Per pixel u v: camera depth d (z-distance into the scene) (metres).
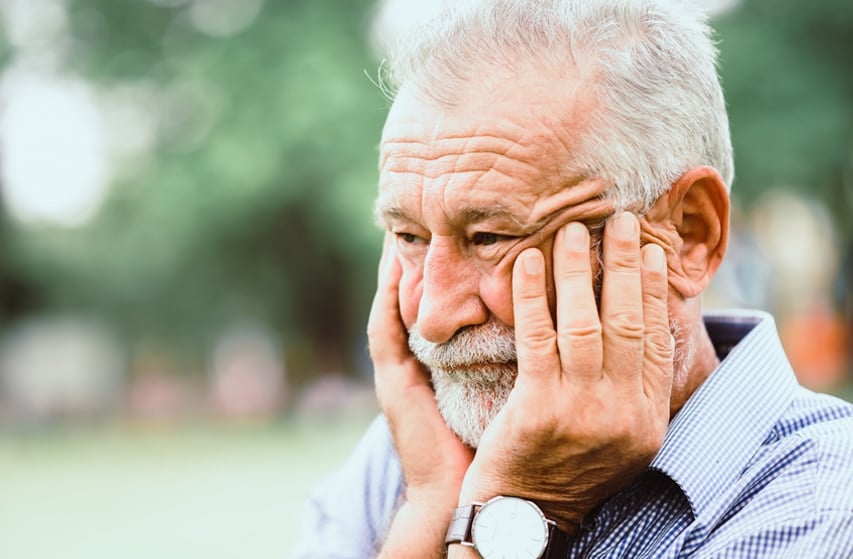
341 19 15.66
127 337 27.11
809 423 1.88
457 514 1.82
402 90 1.85
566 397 1.74
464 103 1.76
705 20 1.94
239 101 15.46
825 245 16.05
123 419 22.95
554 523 1.80
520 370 1.77
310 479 11.13
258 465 12.66
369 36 15.72
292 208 20.38
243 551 7.32
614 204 1.77
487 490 1.81
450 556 1.83
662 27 1.84
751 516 1.73
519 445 1.77
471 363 1.84
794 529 1.68
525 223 1.75
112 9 17.47
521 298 1.77
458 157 1.76
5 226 26.47
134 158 19.02
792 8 14.27
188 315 26.81
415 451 2.02
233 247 22.59
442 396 1.92
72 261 27.45
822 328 15.91
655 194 1.82
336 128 14.81
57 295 28.53
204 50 16.16
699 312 1.95
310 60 15.06
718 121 1.92
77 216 27.73
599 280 1.80
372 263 16.53
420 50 1.80
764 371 1.91
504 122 1.74
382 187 1.87
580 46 1.77
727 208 1.88
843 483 1.70
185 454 14.39
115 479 11.74
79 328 26.84
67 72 17.75
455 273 1.80
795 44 14.35
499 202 1.74
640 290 1.77
